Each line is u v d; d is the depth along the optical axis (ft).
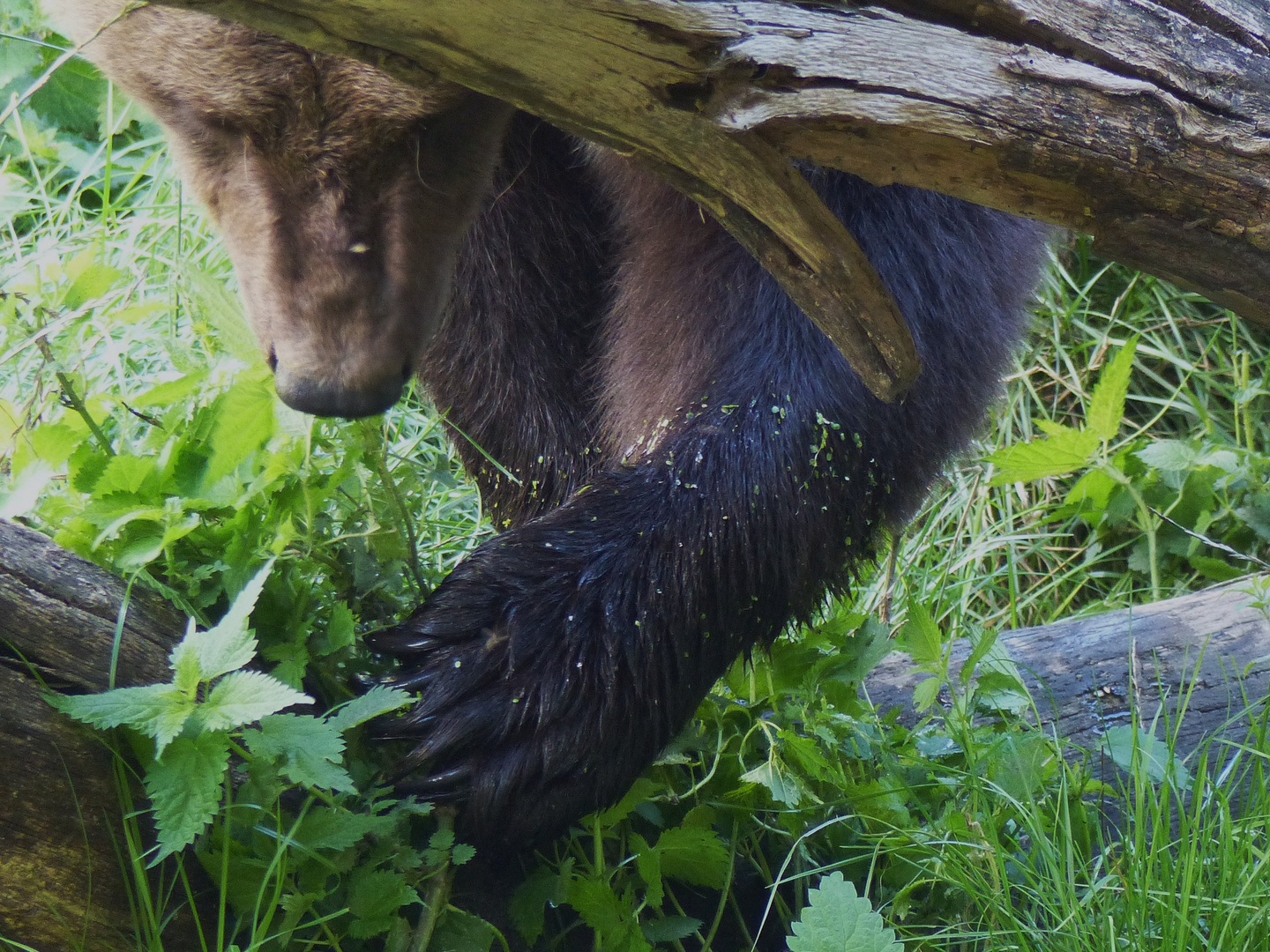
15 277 10.37
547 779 9.29
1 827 8.57
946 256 9.77
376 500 9.43
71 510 9.05
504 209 10.37
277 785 8.73
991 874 9.43
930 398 9.74
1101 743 9.77
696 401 9.70
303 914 8.84
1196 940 9.21
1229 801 9.66
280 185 8.65
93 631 8.73
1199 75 8.34
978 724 10.14
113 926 8.72
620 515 9.50
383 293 8.73
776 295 9.70
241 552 9.03
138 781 8.75
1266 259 8.46
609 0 8.00
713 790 9.61
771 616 9.64
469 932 9.00
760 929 9.23
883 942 8.72
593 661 9.35
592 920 9.08
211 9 7.97
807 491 9.59
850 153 8.25
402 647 9.32
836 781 9.47
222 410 9.16
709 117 8.14
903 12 8.24
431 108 8.62
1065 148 8.29
